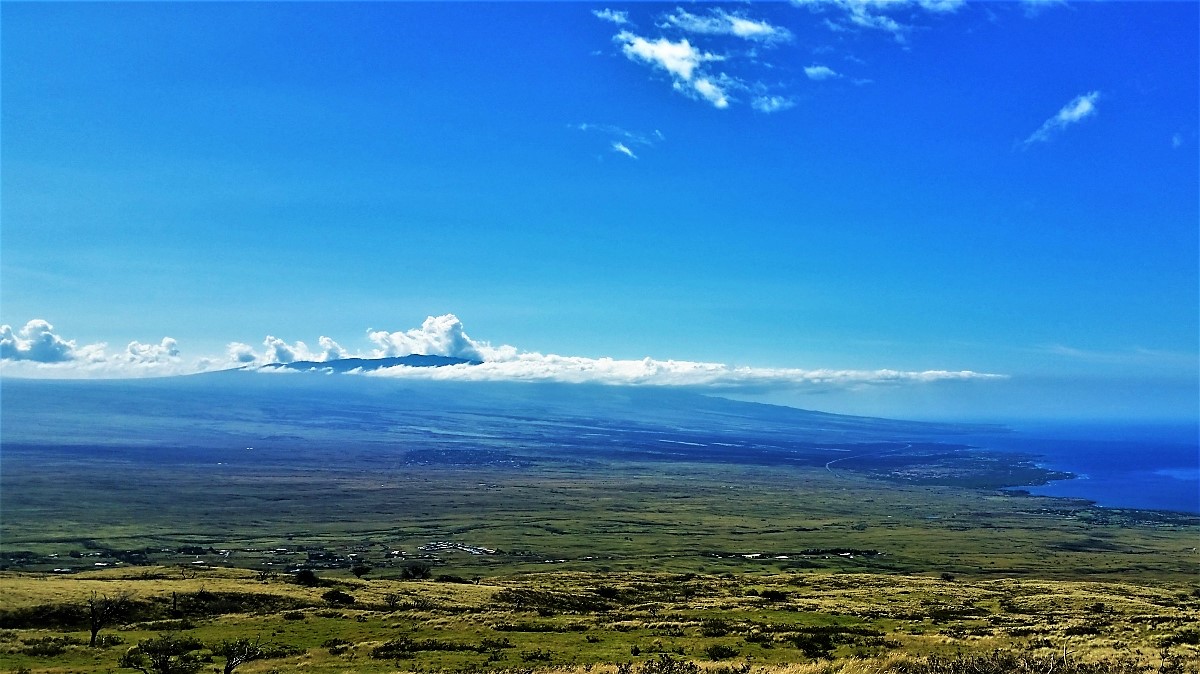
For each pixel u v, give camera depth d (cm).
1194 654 4431
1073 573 19900
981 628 6219
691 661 4666
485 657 4931
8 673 4384
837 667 3850
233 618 6316
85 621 6059
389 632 5825
